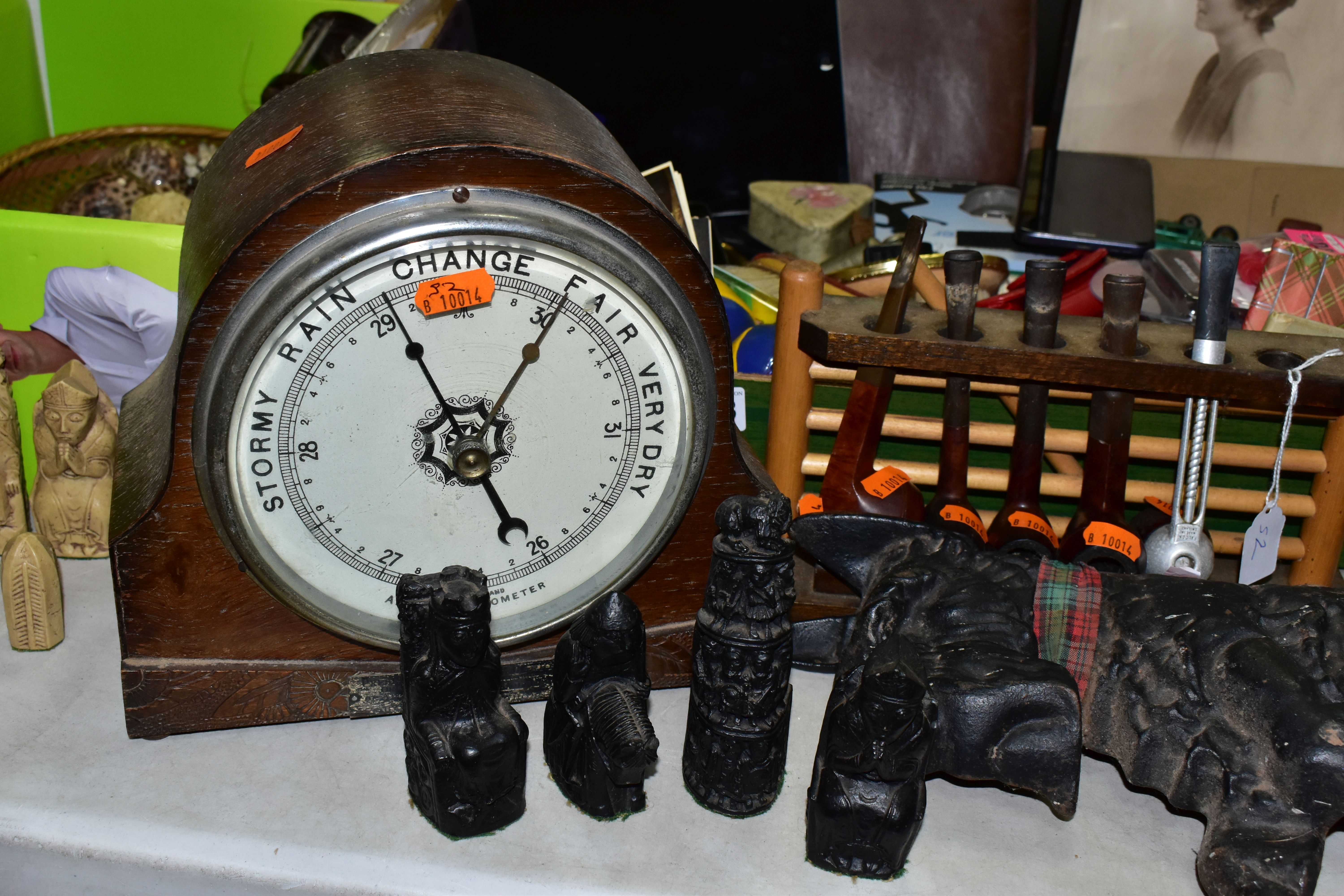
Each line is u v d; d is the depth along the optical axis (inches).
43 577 40.9
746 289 56.4
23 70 70.2
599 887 33.2
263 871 33.6
